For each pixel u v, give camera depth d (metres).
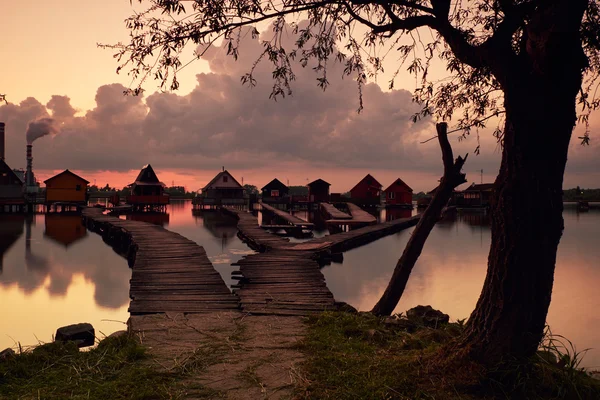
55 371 4.11
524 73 3.70
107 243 23.72
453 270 16.38
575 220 44.16
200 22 4.38
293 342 5.21
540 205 3.60
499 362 3.62
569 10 3.36
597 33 4.34
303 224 29.97
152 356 4.68
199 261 13.35
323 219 44.28
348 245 22.73
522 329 3.64
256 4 4.41
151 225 26.42
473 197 65.12
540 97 3.57
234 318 6.76
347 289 12.93
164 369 4.23
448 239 26.95
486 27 5.31
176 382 3.95
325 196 67.44
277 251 16.77
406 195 68.81
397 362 4.20
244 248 21.33
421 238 8.88
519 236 3.62
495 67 3.82
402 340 5.08
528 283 3.62
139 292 9.09
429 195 73.62
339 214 39.16
